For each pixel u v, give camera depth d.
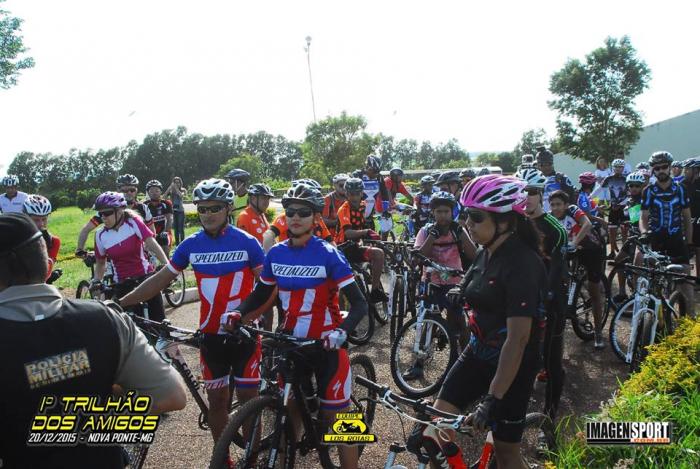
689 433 3.30
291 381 3.10
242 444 3.22
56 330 1.60
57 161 69.31
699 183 7.77
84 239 6.71
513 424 2.71
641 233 6.51
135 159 70.44
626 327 6.54
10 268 1.62
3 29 24.09
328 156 34.78
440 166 88.94
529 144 65.62
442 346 5.30
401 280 6.36
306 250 3.26
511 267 2.63
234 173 6.78
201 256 3.54
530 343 2.68
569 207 5.70
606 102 35.00
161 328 3.48
